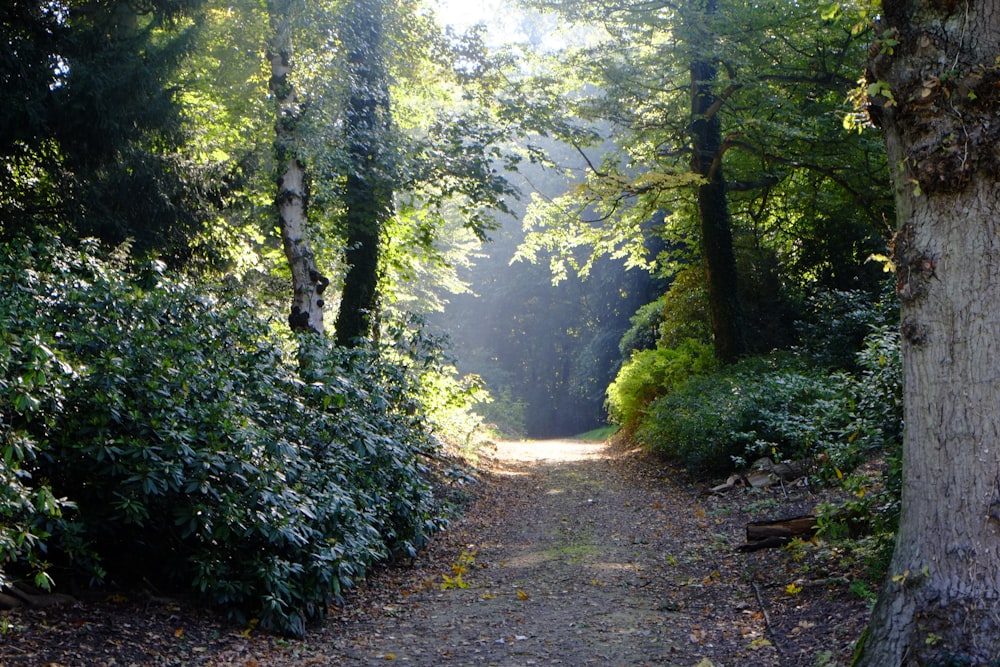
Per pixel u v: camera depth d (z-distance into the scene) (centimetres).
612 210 1875
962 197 386
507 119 1481
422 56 1435
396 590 773
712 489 1198
